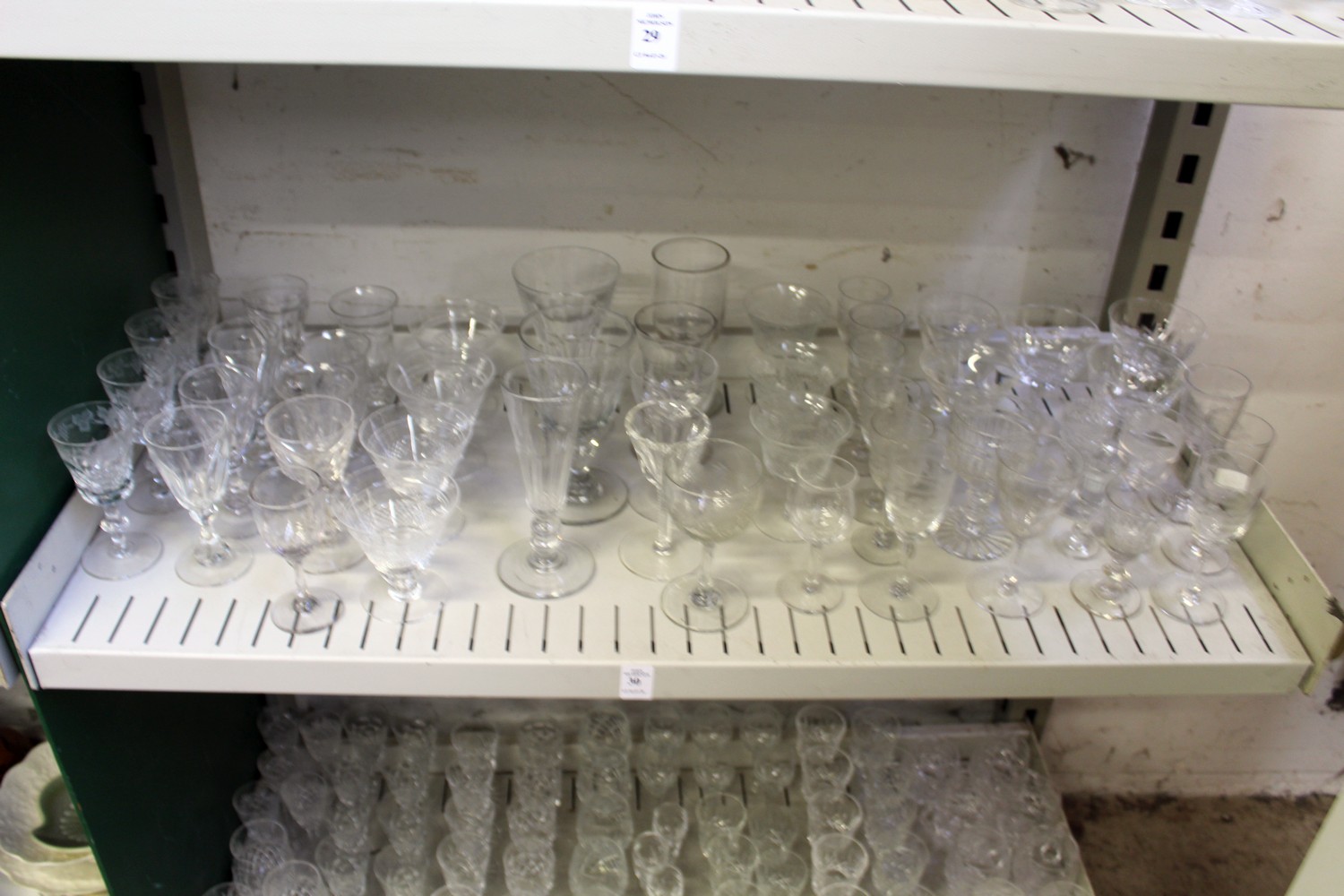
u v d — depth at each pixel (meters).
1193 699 1.71
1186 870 1.75
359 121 1.22
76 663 0.95
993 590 1.07
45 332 1.02
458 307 1.26
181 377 1.19
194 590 1.02
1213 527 1.05
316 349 1.22
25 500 0.98
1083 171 1.28
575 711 1.66
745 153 1.26
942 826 1.49
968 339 1.21
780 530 1.14
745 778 1.60
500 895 1.43
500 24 0.70
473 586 1.04
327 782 1.50
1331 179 1.27
